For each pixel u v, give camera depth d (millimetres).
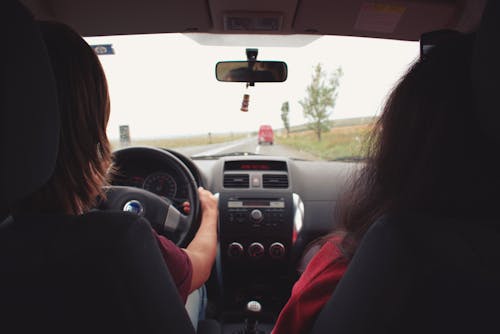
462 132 558
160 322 665
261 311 2412
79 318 583
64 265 567
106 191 1555
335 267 786
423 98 603
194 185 1785
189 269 926
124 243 600
